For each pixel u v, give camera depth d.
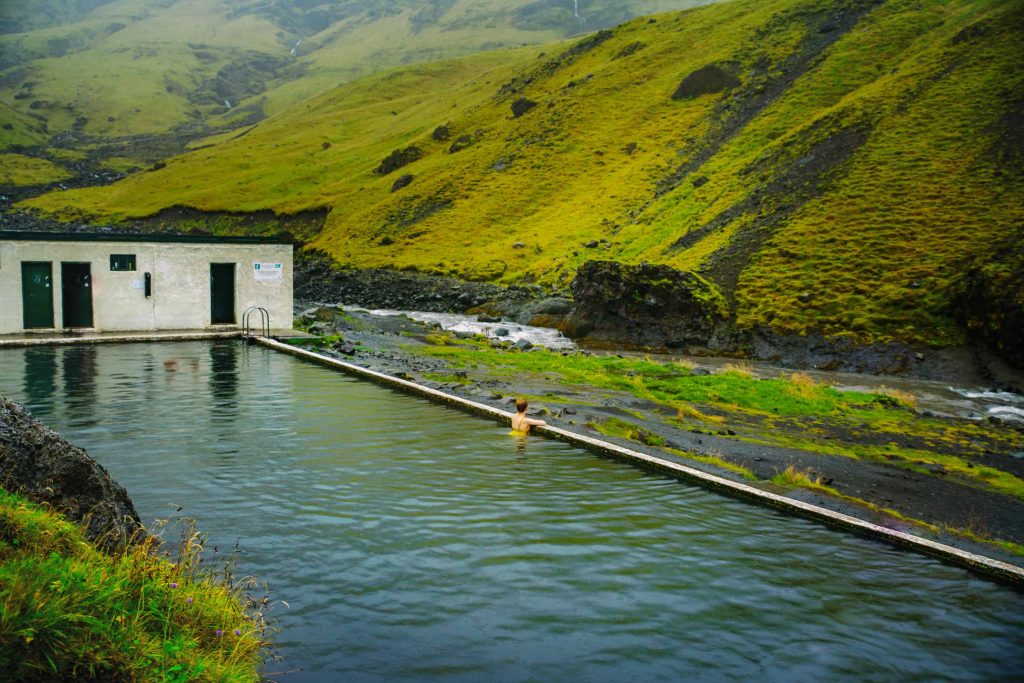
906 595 8.95
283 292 36.03
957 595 9.02
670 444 16.48
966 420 23.78
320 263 87.00
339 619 7.56
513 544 9.90
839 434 19.98
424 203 101.75
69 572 5.66
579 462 14.46
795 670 7.04
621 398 23.08
